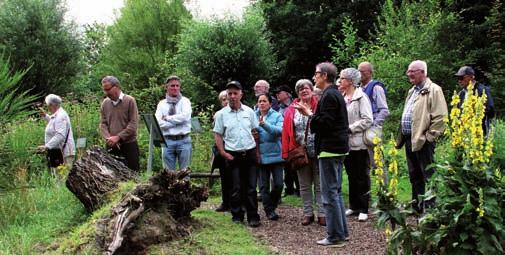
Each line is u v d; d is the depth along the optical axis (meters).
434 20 14.75
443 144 7.43
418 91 6.28
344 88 6.58
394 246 4.07
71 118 11.20
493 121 8.11
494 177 4.00
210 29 18.59
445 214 3.99
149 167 7.04
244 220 6.63
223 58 18.20
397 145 6.64
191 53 18.58
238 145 6.30
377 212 4.14
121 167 6.32
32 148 7.17
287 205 7.80
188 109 7.29
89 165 6.16
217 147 6.45
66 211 6.29
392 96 13.50
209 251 5.12
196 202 5.93
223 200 7.22
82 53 21.62
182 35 19.36
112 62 26.78
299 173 6.45
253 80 18.77
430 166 4.17
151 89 13.12
